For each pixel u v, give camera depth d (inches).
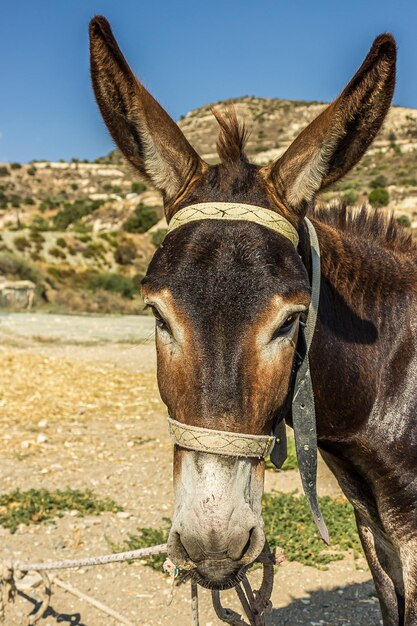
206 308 76.0
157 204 2090.3
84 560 129.1
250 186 87.7
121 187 4010.8
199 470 75.8
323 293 98.8
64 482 258.4
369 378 100.7
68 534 209.6
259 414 77.4
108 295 1224.8
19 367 480.4
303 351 89.6
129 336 705.6
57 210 2859.3
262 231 80.3
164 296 77.7
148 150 91.4
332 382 97.9
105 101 89.4
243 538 75.4
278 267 78.2
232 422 75.5
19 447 299.9
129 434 327.9
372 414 102.2
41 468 273.4
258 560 105.3
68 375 464.1
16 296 1085.1
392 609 114.2
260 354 76.6
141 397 409.1
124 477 266.1
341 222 114.7
